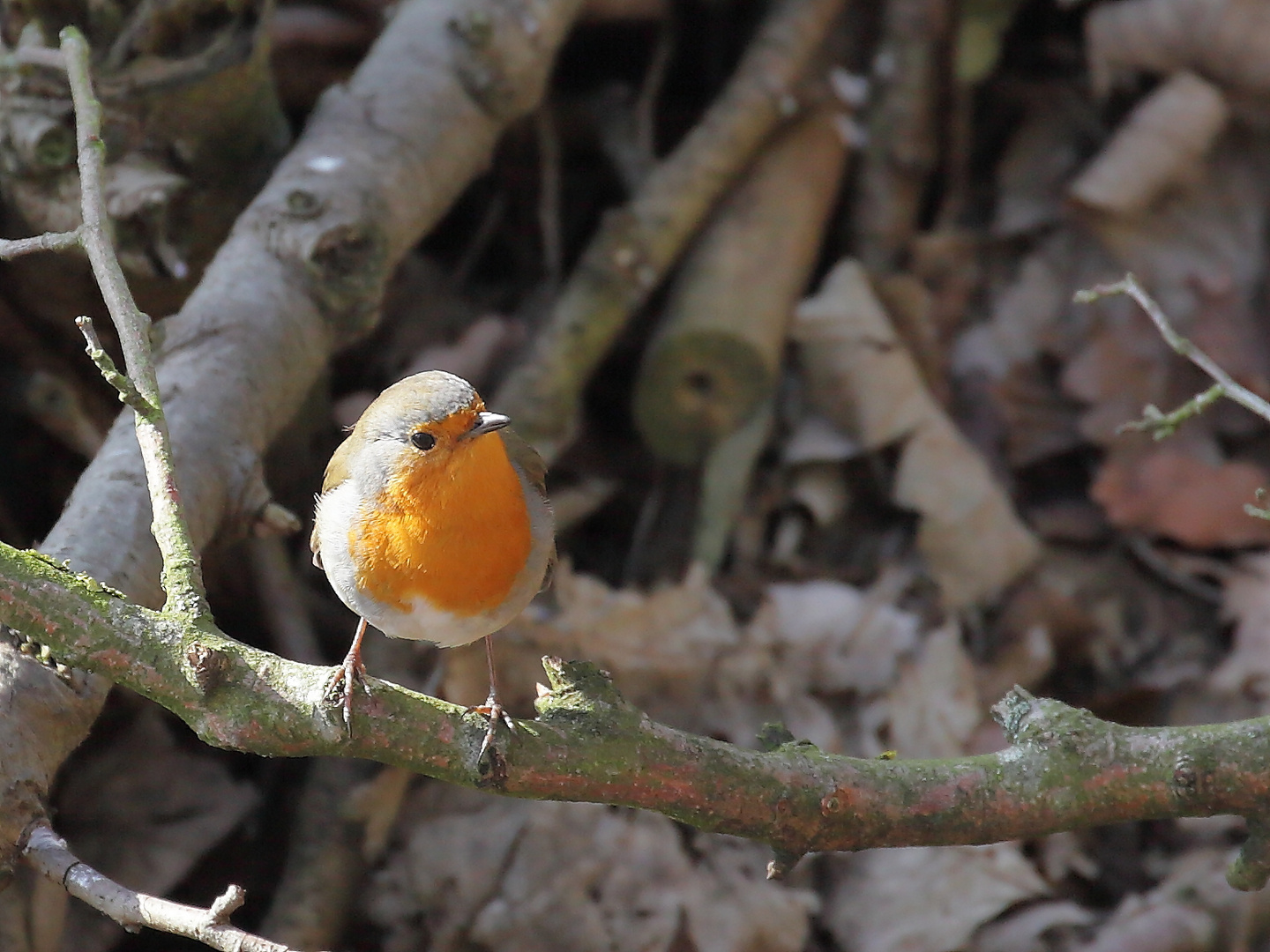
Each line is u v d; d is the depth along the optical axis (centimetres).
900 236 1145
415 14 946
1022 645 974
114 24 778
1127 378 1068
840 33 1191
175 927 481
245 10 798
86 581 501
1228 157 1127
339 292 784
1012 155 1185
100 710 590
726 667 929
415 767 504
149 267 797
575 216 1179
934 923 829
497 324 1094
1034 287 1123
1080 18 1206
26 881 693
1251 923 823
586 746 514
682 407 1032
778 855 555
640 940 802
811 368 1060
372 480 548
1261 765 538
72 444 876
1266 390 1060
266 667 494
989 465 1066
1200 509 1033
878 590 991
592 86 1187
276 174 823
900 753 907
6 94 782
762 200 1082
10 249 598
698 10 1193
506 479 555
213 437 693
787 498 1054
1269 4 1084
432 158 876
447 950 805
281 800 881
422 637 575
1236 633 978
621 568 1047
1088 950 808
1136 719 961
